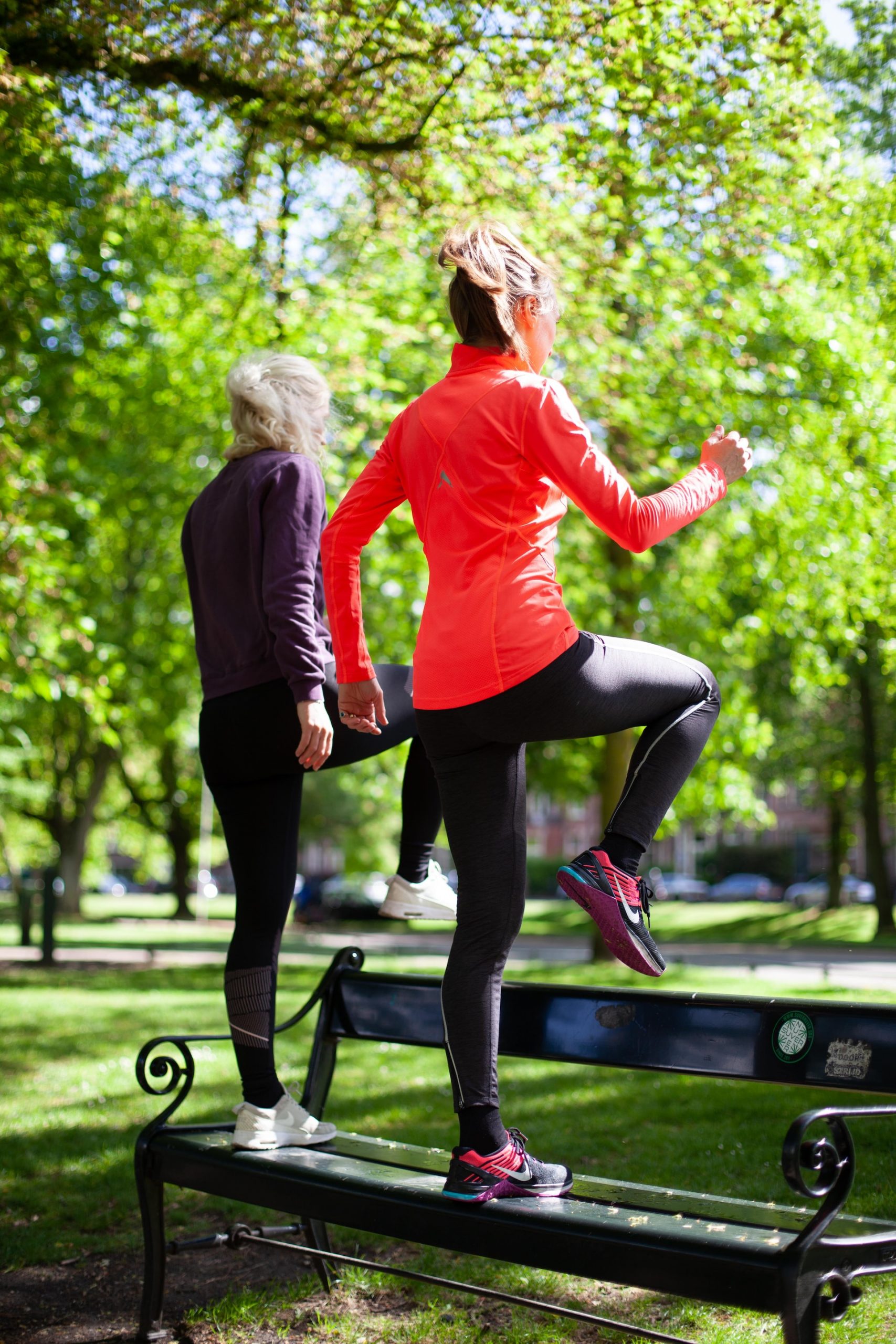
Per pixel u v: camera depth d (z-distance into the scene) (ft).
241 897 9.35
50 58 18.22
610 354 31.17
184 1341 9.75
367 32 18.10
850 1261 6.03
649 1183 13.28
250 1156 8.70
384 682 9.39
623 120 20.25
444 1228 7.06
